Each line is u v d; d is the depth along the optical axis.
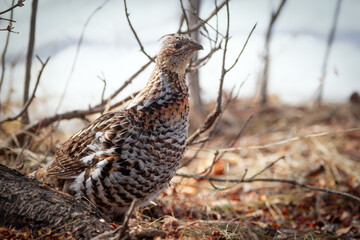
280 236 7.41
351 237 7.69
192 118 13.21
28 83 9.36
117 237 4.80
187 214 8.16
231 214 8.57
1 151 8.79
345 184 9.95
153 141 5.83
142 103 5.94
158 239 4.99
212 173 10.74
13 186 5.22
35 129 8.88
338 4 15.31
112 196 5.75
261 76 15.41
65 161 5.94
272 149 12.12
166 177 6.07
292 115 14.25
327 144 11.81
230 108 14.98
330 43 15.45
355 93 14.86
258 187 10.05
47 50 17.44
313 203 9.26
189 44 6.18
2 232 4.91
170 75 6.17
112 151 5.66
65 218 5.11
